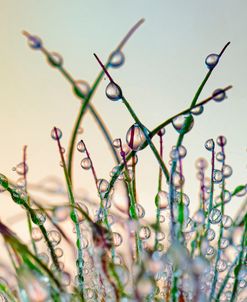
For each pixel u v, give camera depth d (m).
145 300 0.06
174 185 0.06
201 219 0.06
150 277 0.06
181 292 0.06
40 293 0.06
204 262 0.06
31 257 0.06
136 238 0.06
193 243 0.06
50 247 0.06
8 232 0.06
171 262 0.06
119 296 0.06
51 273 0.06
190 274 0.06
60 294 0.06
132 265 0.06
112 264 0.06
